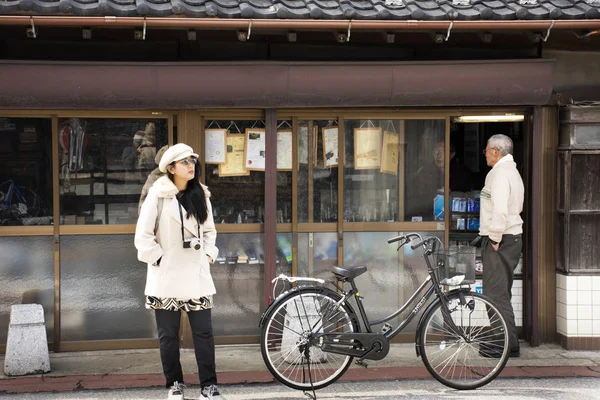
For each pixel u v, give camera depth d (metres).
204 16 5.71
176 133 6.77
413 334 7.01
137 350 6.72
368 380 5.95
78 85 6.14
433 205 7.07
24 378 5.93
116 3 5.73
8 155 6.57
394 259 7.05
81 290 6.69
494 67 6.45
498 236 6.37
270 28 5.83
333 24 5.83
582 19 6.02
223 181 6.84
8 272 6.60
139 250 5.01
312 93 6.41
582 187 6.72
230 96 6.35
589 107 6.65
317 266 6.99
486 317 6.06
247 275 6.90
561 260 6.86
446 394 5.59
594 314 6.74
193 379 5.91
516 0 6.19
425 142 7.03
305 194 6.95
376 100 6.50
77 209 6.69
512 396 5.54
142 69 6.17
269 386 5.81
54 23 5.56
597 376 6.04
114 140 6.71
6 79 6.05
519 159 7.29
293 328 5.66
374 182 7.02
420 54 6.81
